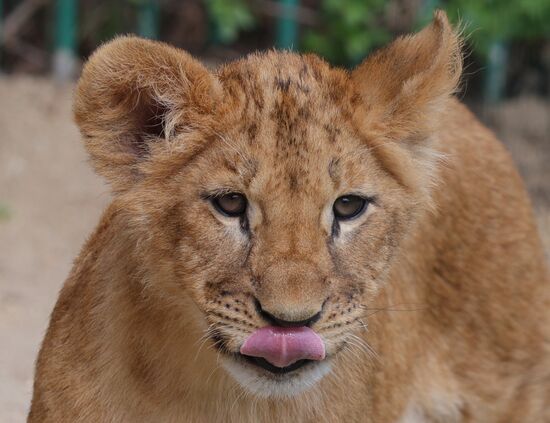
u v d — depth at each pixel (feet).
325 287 21.52
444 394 29.91
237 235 21.85
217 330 21.99
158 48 22.65
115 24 60.29
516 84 61.98
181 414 24.21
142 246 22.99
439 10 24.75
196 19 61.41
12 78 59.77
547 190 52.65
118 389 24.11
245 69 23.34
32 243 47.42
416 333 28.66
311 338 21.27
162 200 22.53
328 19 59.26
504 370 31.09
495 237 30.83
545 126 58.13
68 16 58.85
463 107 31.37
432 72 23.77
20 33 61.31
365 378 25.64
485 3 57.00
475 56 58.80
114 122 23.21
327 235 21.97
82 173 53.21
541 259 32.14
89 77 22.75
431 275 29.40
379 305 26.05
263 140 21.85
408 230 23.77
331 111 22.56
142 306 23.67
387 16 58.49
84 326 24.67
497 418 31.17
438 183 26.35
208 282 21.98
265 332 21.31
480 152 30.91
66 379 24.57
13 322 40.42
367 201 22.58
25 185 51.83
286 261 21.24
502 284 30.94
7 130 55.16
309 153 21.88
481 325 30.63
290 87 22.76
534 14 56.75
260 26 62.03
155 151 23.06
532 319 31.53
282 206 21.54
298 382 22.09
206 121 22.45
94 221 49.57
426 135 24.26
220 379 23.93
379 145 22.90
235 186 21.77
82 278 25.53
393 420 27.66
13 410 33.91
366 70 24.08
